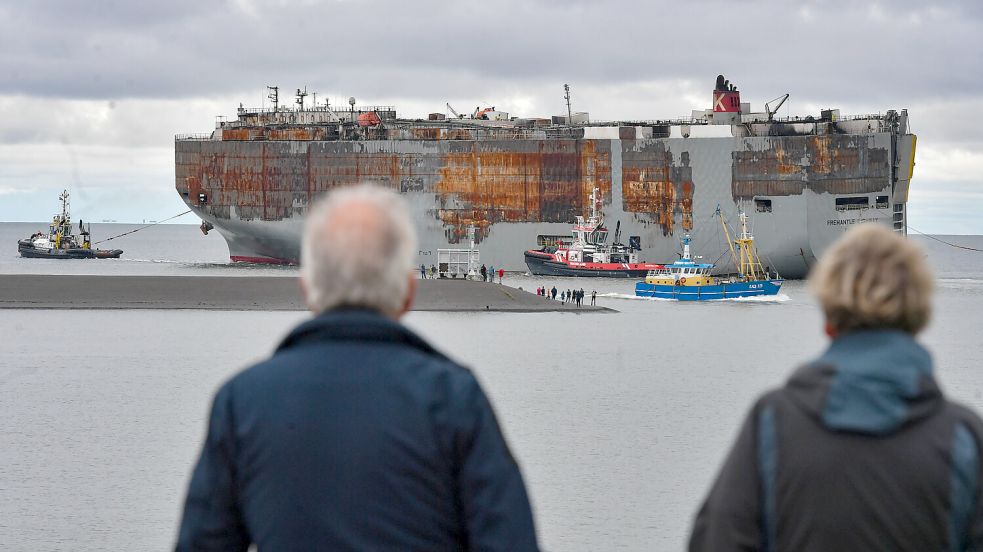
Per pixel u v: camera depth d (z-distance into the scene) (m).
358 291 11.95
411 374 11.69
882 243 11.98
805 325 176.88
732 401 99.25
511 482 11.56
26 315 166.25
